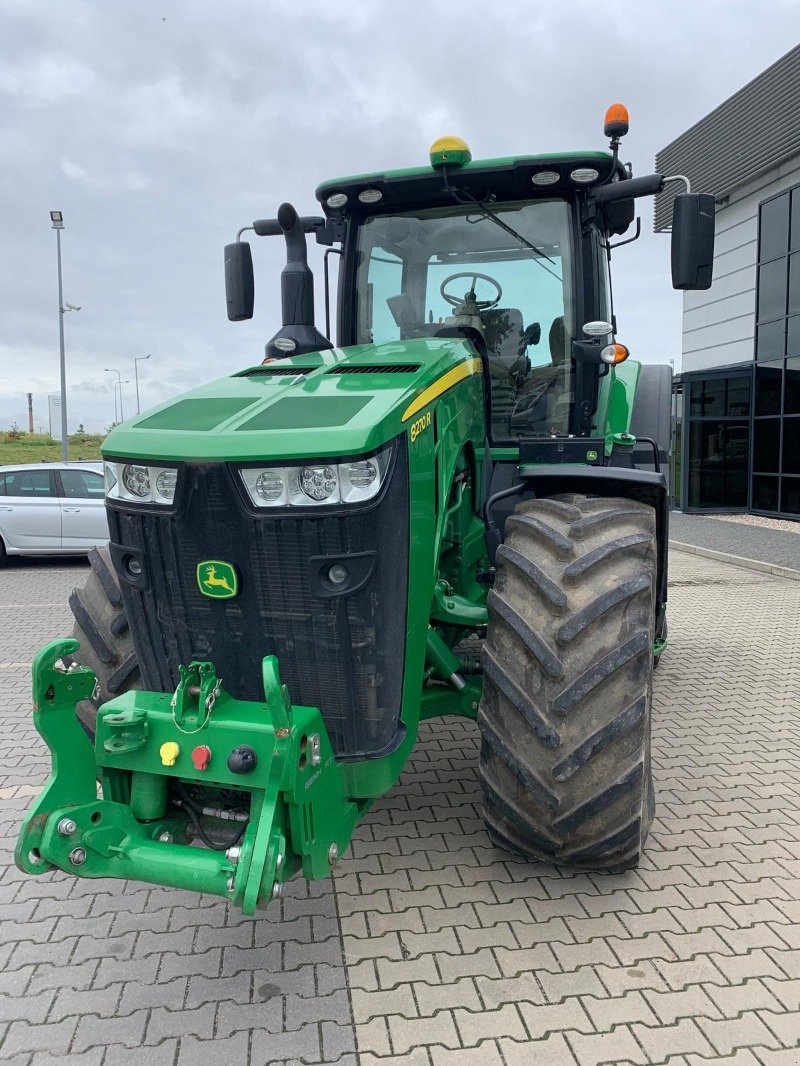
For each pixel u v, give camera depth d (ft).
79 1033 7.52
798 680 18.62
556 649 8.64
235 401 8.81
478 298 13.28
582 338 12.93
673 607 26.99
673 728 15.44
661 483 10.38
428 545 8.95
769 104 49.57
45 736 7.48
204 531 8.02
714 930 8.98
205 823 8.11
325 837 7.55
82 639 10.59
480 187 12.57
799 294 49.52
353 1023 7.60
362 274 13.74
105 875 7.48
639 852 9.05
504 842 9.32
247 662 8.30
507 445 13.07
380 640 8.07
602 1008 7.77
